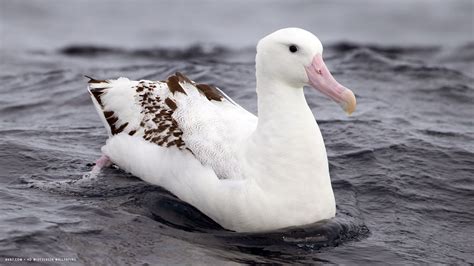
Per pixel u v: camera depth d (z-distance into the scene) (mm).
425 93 18359
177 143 11281
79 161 13312
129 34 31625
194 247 10125
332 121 15398
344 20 35438
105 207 11188
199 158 10938
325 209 10734
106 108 12750
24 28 31562
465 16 35719
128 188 11844
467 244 10766
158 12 36406
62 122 15930
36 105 17328
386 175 12805
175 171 11258
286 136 10547
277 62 10617
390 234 10930
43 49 26531
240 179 10516
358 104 17047
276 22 34969
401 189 12375
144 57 25172
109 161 12773
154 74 19781
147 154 11797
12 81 19781
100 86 13039
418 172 12969
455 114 16828
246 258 9922
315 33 32969
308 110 10781
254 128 11141
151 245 10109
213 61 22047
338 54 22672
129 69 20922
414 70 20047
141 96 12312
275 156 10508
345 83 19031
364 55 21516
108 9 36375
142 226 10648
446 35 32750
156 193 11547
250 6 38062
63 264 9352
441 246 10641
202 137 11062
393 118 15953
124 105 12477
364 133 14641
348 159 13430
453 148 13922
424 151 13758
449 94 18266
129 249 9945
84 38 30266
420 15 36031
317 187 10617
